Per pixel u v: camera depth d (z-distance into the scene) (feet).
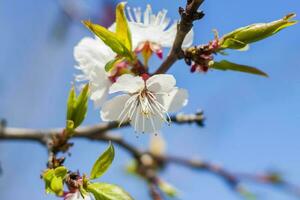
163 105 0.89
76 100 0.94
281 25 0.86
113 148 0.85
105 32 0.86
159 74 0.88
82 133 1.20
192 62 0.90
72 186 0.84
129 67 0.92
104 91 0.93
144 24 0.94
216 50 0.88
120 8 0.87
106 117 0.89
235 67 0.90
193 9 0.85
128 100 0.89
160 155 1.42
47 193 0.83
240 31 0.87
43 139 1.22
